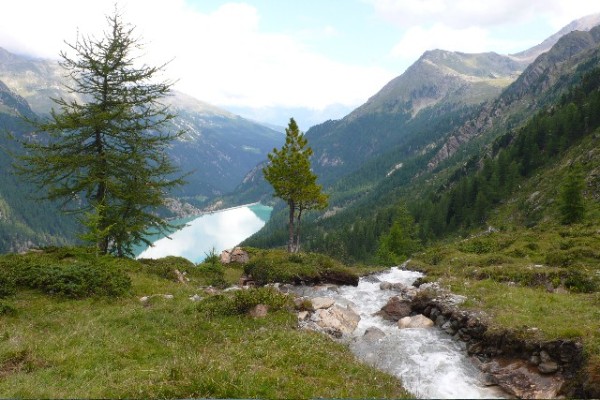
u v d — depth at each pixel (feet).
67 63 86.02
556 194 247.09
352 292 77.87
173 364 34.42
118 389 29.30
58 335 42.78
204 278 91.30
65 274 61.87
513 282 72.69
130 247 98.58
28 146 85.87
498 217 306.35
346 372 38.22
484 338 44.47
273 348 41.83
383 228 476.54
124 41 88.17
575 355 35.81
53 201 90.94
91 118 85.61
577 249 88.58
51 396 27.81
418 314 60.29
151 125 94.79
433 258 117.91
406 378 38.65
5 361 34.76
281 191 151.02
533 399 33.22
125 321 48.73
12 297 55.62
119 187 89.71
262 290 61.11
